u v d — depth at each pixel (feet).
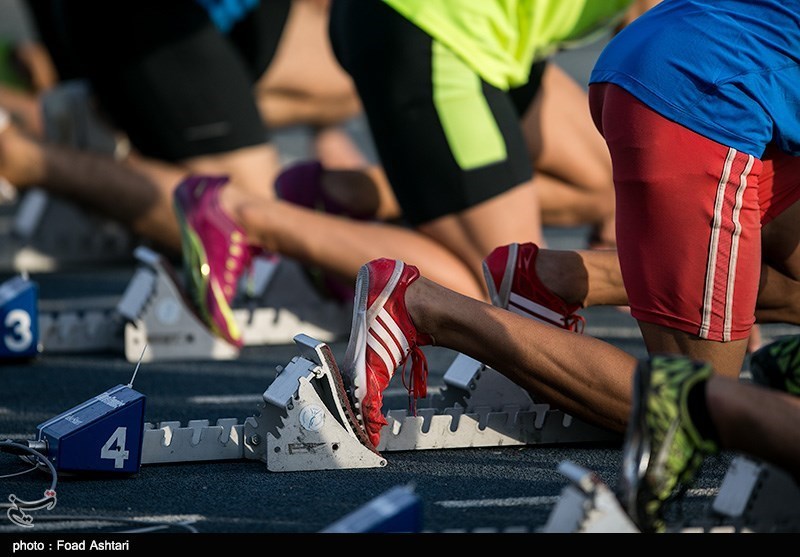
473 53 45.11
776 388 29.35
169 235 62.18
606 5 45.19
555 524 24.20
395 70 45.29
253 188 59.72
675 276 31.40
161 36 57.47
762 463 26.63
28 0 76.13
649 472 24.52
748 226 31.17
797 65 30.76
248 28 65.77
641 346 53.01
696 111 30.60
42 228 77.46
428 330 33.24
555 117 53.72
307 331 57.21
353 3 46.62
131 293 52.29
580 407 32.91
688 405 24.57
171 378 47.73
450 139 45.50
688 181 30.83
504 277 36.52
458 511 29.66
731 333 31.65
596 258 36.91
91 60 58.29
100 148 69.15
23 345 50.88
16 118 82.58
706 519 26.76
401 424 35.76
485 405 37.01
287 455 33.60
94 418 32.53
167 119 58.70
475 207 45.88
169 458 34.63
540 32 45.78
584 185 54.70
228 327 52.47
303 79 75.56
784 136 31.19
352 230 50.29
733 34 30.68
